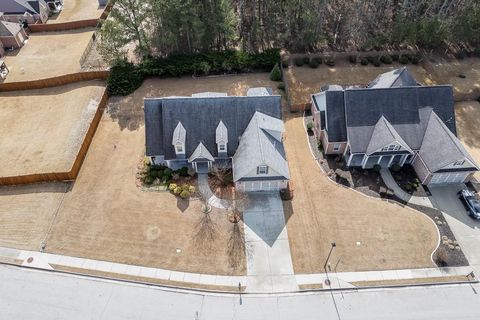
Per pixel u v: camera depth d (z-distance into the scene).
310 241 41.31
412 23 66.06
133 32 62.75
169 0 56.72
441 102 48.44
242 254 40.12
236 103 46.88
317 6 63.38
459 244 41.41
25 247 40.59
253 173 42.75
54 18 78.88
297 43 67.44
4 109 57.16
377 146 45.81
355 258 40.03
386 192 45.69
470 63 67.88
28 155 49.84
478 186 46.88
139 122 55.03
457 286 38.19
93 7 82.00
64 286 37.72
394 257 40.16
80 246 40.75
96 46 67.69
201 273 38.69
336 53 67.44
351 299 37.03
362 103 47.91
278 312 36.03
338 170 48.38
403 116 47.91
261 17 72.81
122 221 42.84
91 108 56.75
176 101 46.28
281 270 38.97
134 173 47.91
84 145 50.03
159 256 39.94
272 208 44.16
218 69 63.19
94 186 46.41
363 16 69.69
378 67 66.31
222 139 45.16
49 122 54.78
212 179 46.75
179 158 46.47
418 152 47.19
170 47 64.81
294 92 60.34
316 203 44.84
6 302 36.53
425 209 44.53
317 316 35.78
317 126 52.47
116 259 39.69
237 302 36.69
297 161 49.53
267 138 44.88
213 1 59.62
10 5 74.25
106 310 36.06
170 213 43.56
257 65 63.53
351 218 43.47
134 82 60.28
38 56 67.94
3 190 45.75
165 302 36.66
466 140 53.28
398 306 36.62
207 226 42.41
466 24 64.81
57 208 44.06
